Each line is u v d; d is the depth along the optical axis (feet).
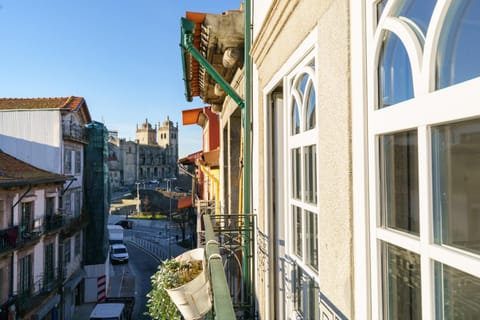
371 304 4.93
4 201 53.42
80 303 88.07
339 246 5.77
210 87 25.52
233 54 16.74
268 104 12.14
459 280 3.43
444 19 3.61
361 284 5.12
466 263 3.30
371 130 4.93
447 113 3.51
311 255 8.14
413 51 4.05
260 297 12.92
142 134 432.25
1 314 50.44
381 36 4.76
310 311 8.20
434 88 3.75
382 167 4.78
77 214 87.15
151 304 9.59
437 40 3.69
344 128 5.59
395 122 4.39
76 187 86.38
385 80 4.71
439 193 3.71
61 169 76.18
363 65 5.11
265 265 12.25
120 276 106.42
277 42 10.23
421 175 3.92
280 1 9.09
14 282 55.06
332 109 6.06
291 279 9.74
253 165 14.75
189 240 148.15
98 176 93.86
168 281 9.24
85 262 91.09
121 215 217.15
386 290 4.69
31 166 69.05
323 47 6.48
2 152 69.26
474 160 3.25
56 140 75.41
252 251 14.79
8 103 79.20
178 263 10.04
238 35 16.19
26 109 75.15
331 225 6.10
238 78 18.75
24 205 60.08
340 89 5.74
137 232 179.42
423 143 3.88
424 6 3.98
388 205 4.66
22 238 57.21
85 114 91.40
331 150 6.10
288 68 9.22
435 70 3.74
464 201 3.36
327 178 6.28
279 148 11.97
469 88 3.23
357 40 5.27
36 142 74.84
